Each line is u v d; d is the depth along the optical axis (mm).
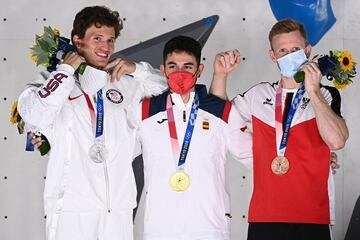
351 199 7715
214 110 5793
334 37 7809
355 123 7762
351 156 7742
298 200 5574
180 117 5766
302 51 5641
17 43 7809
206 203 5574
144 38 7812
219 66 5938
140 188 7660
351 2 7762
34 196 7730
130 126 5840
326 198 5656
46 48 5582
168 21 7812
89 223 5492
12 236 7727
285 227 5582
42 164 7746
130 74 6059
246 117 6047
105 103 5762
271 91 5984
